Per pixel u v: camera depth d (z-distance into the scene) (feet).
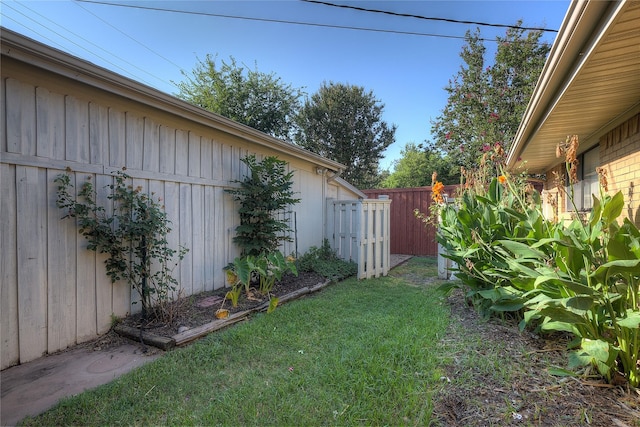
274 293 13.98
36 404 6.21
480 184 13.20
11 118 7.75
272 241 16.03
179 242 12.46
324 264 18.90
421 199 29.60
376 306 12.50
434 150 43.86
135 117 10.85
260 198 15.24
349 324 10.29
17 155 7.86
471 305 12.25
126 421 5.65
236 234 15.34
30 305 8.10
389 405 5.88
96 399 6.27
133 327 9.75
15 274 7.82
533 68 34.12
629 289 6.28
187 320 10.36
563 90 8.78
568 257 6.84
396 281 17.92
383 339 8.94
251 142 15.88
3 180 7.61
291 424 5.48
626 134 11.04
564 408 5.60
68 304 8.93
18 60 7.54
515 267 8.16
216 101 47.37
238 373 7.30
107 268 9.77
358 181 59.16
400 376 6.79
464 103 37.11
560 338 8.66
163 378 7.06
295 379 6.95
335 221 22.27
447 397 6.05
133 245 10.61
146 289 10.16
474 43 37.17
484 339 8.75
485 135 35.32
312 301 13.05
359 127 57.62
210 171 13.96
